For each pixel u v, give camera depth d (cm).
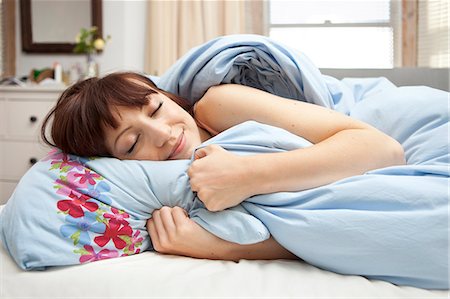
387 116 104
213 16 296
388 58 320
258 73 114
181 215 80
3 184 251
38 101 246
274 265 73
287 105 95
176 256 79
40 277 69
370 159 81
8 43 300
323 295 61
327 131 89
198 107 105
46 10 303
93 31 278
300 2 326
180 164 87
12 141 249
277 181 77
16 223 75
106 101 89
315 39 327
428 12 301
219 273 68
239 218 76
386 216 68
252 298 60
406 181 72
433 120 97
